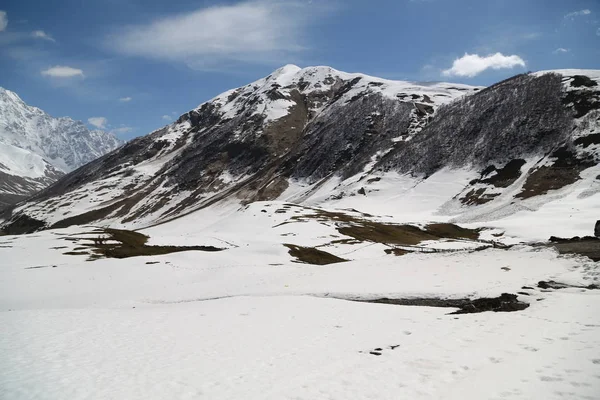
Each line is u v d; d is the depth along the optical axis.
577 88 169.00
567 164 136.38
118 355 14.84
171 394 11.16
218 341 16.81
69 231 84.56
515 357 12.09
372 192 171.50
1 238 76.44
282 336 17.45
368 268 35.50
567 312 16.67
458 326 16.94
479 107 197.25
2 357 14.48
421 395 10.30
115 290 41.06
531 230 89.44
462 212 132.88
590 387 9.38
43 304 35.75
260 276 40.31
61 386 11.76
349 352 14.62
